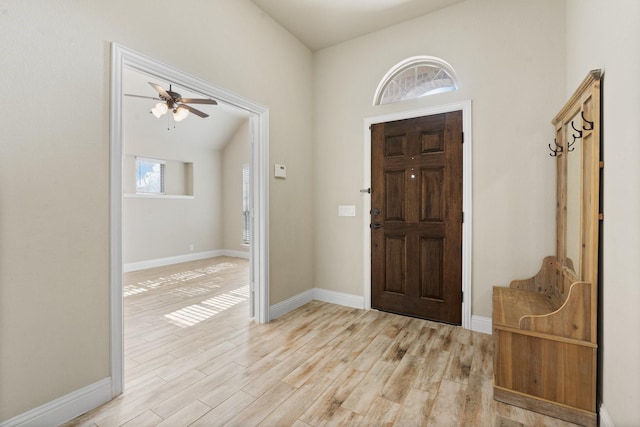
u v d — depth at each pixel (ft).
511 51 8.40
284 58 10.37
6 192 4.56
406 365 7.00
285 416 5.31
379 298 10.61
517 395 5.61
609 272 4.81
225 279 15.80
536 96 8.09
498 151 8.55
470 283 8.96
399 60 10.12
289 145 10.64
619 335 4.46
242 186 22.84
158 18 6.57
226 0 8.23
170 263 20.40
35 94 4.80
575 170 6.19
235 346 7.97
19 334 4.70
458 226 9.15
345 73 11.20
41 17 4.86
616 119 4.56
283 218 10.39
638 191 3.93
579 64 6.51
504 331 5.71
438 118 9.46
